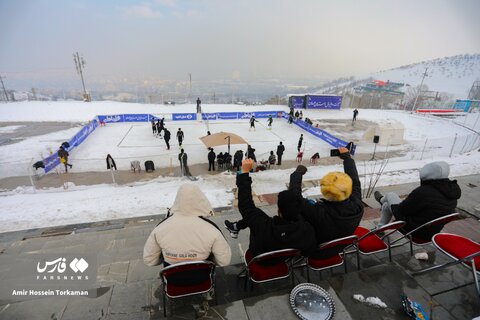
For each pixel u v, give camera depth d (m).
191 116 28.25
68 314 3.11
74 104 34.50
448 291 3.11
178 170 14.84
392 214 4.21
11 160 15.95
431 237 3.56
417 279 3.28
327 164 16.41
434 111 35.38
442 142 21.61
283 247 2.58
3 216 7.74
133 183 12.83
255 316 2.76
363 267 3.77
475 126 28.95
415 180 9.68
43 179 13.29
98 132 22.47
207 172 14.76
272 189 10.95
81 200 8.99
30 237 5.96
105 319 3.03
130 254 4.57
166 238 2.42
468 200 6.26
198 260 2.51
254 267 3.04
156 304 3.20
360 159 17.23
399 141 21.53
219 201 8.85
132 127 24.58
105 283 3.78
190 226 2.44
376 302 2.91
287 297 2.97
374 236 3.63
